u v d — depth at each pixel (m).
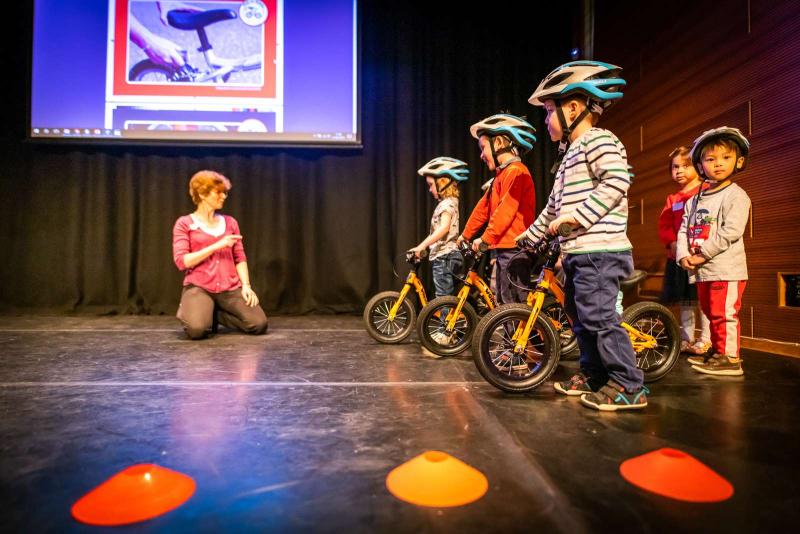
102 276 4.37
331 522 0.87
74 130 4.24
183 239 3.07
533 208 2.21
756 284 2.68
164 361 2.30
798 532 0.84
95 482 1.03
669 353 1.96
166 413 1.50
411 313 2.90
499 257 2.19
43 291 4.36
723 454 1.18
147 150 4.39
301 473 1.07
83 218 4.37
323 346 2.76
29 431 1.34
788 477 1.06
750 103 2.73
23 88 4.34
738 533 0.84
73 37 4.24
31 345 2.73
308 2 4.38
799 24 2.42
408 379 1.97
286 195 4.46
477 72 4.60
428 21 4.57
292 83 4.37
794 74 2.46
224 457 1.16
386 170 4.56
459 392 1.76
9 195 4.34
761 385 1.88
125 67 4.26
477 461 1.13
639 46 3.80
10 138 4.33
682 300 2.67
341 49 4.39
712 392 1.78
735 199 2.09
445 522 0.87
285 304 4.49
